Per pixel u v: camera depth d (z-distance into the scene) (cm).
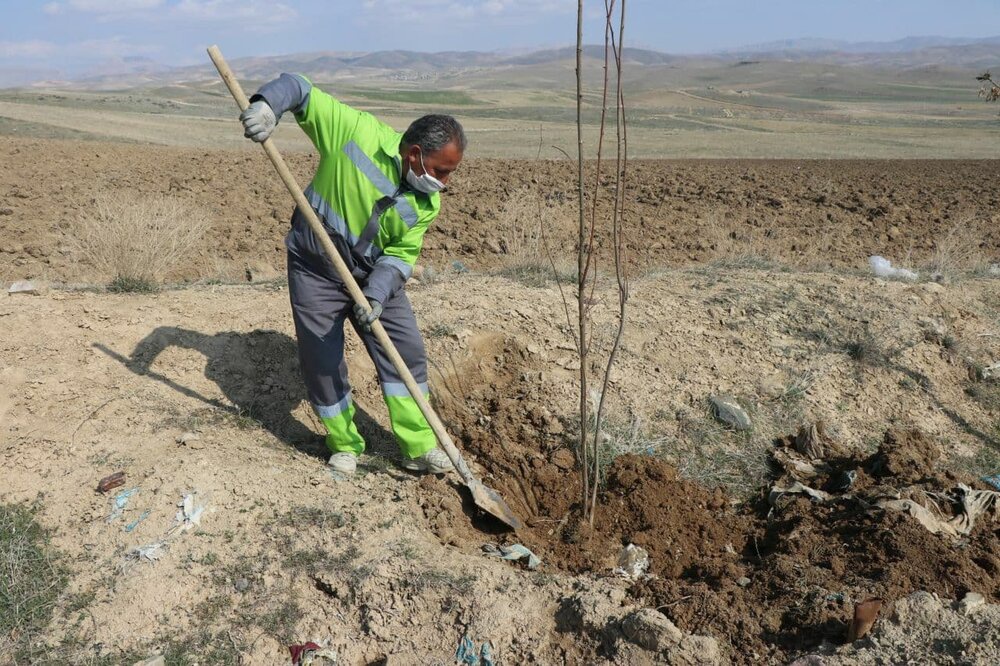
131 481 375
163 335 475
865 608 289
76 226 926
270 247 913
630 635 300
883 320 588
